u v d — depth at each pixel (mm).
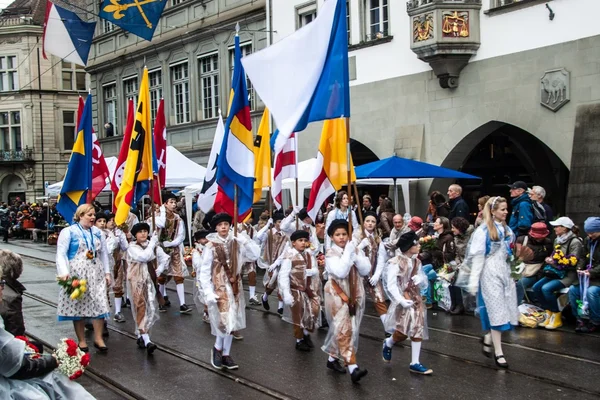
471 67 15273
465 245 10828
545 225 10031
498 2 14805
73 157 10422
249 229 12742
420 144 16375
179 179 19812
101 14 14234
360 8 18016
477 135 15586
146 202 20031
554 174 16531
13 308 6824
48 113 49656
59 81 49875
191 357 8484
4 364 4238
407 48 16688
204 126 25531
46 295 13766
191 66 26000
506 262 7656
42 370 4477
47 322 10961
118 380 7527
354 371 7047
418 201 16688
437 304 11258
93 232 8781
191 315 11523
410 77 16672
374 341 9148
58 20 14664
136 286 8945
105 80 31906
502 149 17625
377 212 14602
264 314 11430
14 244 29109
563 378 7109
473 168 18375
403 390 6867
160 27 27484
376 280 8703
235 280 7879
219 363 7836
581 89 13133
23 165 49531
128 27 14188
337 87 7684
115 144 31266
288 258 8453
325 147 9406
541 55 13836
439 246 11320
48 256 22500
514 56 14359
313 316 8562
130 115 13336
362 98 18031
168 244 11914
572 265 9312
